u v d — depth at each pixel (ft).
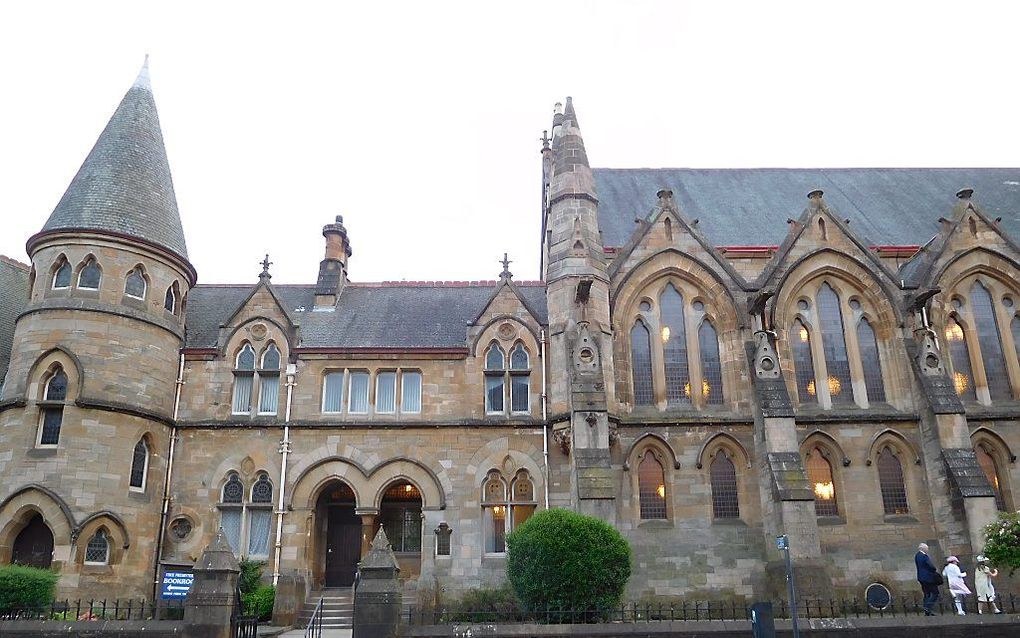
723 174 129.59
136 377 89.61
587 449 83.15
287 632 79.00
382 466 93.15
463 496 92.27
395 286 114.42
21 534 82.94
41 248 91.61
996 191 123.24
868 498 91.15
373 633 55.06
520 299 100.48
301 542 90.43
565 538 66.64
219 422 94.38
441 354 98.22
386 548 58.08
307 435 94.48
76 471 82.74
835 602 84.74
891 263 106.93
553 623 62.23
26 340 87.45
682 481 90.94
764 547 88.17
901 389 95.50
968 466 86.53
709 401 95.45
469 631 57.00
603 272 94.99
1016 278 100.63
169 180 103.76
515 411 96.43
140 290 93.45
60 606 73.05
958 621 60.59
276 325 99.04
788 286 98.63
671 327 98.22
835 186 126.21
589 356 87.15
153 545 88.84
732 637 58.08
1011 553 71.31
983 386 97.40
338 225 113.39
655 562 87.86
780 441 86.12
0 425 85.35
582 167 99.96
